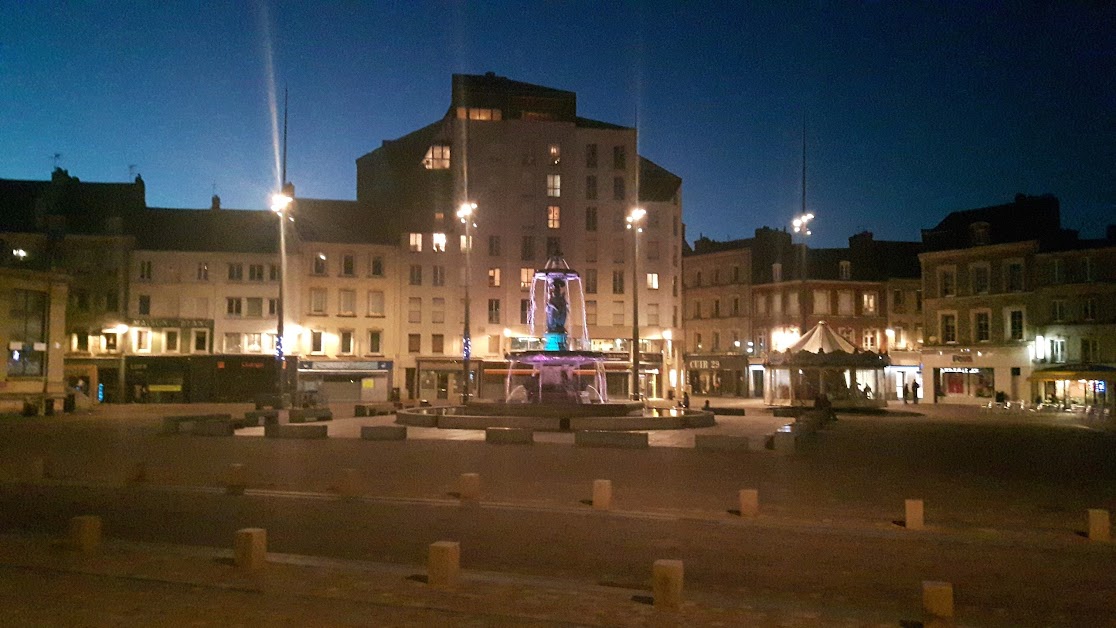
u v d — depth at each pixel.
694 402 71.56
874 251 82.50
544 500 16.48
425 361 71.88
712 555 12.09
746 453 25.62
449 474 20.19
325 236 71.44
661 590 9.03
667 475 20.30
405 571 10.51
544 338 39.84
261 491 17.38
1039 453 26.59
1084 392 59.66
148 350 67.12
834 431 36.28
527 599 9.27
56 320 52.84
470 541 12.85
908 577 10.99
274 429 29.95
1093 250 60.94
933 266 70.50
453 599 9.21
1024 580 10.88
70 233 66.38
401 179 74.62
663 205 79.56
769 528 13.97
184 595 9.20
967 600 10.00
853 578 10.92
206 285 68.25
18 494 17.16
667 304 78.88
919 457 25.06
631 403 39.72
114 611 8.58
